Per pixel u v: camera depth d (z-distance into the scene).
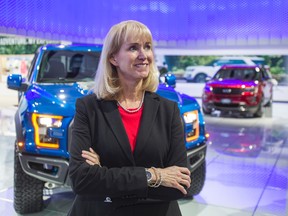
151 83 1.61
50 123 3.05
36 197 3.36
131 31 1.49
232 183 4.41
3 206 3.56
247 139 7.24
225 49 12.70
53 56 4.54
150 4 9.62
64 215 3.38
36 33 8.55
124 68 1.50
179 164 1.56
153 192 1.46
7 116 9.55
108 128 1.50
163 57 16.92
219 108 10.58
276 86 15.34
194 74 16.84
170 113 1.60
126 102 1.57
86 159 1.44
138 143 1.49
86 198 1.49
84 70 4.64
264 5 9.02
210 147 6.47
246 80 10.76
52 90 3.47
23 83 4.23
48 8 8.70
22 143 3.12
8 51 16.69
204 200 3.84
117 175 1.40
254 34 9.33
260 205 3.71
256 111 10.43
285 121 10.01
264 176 4.70
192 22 9.69
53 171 3.11
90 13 9.45
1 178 4.38
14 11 7.98
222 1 9.36
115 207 1.48
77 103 1.56
